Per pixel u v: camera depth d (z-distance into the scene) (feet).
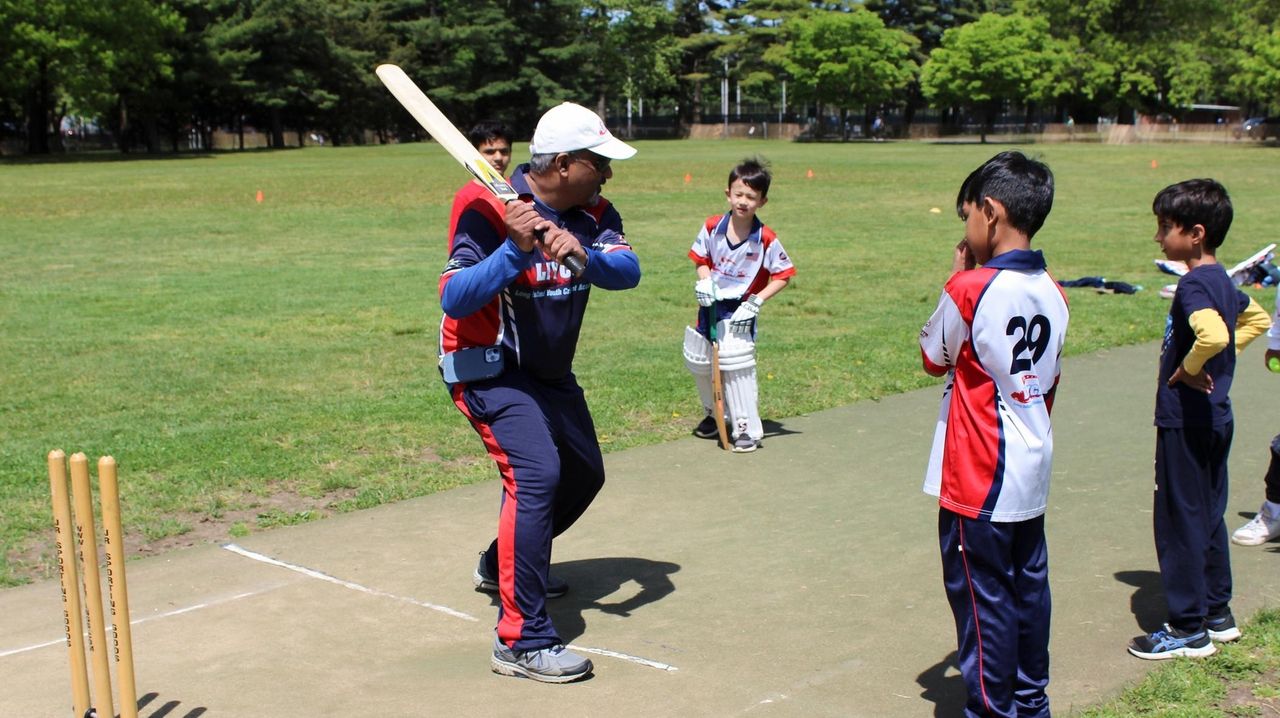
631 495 21.18
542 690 13.33
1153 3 234.99
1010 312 10.91
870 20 253.85
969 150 195.52
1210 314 13.08
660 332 37.96
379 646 14.71
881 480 21.80
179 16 200.23
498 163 18.51
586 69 269.23
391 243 63.77
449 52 253.03
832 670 13.74
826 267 53.72
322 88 236.22
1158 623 14.96
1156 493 14.01
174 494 21.11
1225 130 228.02
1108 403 27.58
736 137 296.10
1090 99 248.32
